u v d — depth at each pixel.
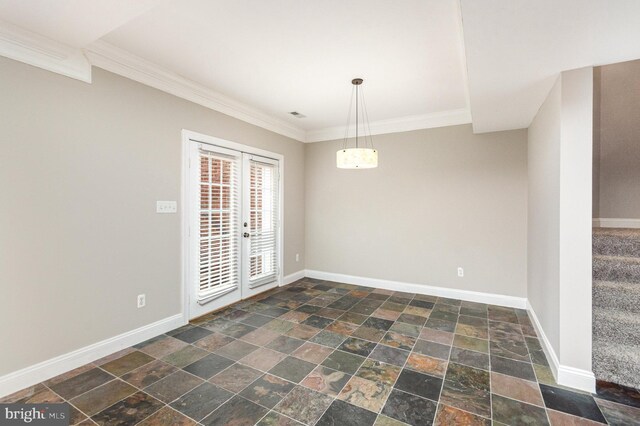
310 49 2.47
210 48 2.46
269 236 4.39
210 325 3.13
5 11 1.76
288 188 4.80
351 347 2.65
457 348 2.63
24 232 2.06
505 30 1.67
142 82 2.76
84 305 2.38
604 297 2.10
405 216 4.37
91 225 2.42
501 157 3.78
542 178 2.77
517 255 3.69
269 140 4.37
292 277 4.91
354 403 1.90
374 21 2.08
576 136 2.08
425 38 2.29
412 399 1.94
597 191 3.14
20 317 2.04
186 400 1.92
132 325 2.70
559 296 2.13
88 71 2.38
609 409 1.84
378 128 4.52
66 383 2.11
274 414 1.80
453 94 3.40
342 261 4.89
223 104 3.53
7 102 1.98
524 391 2.02
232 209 3.72
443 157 4.11
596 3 1.43
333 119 4.40
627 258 2.12
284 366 2.33
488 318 3.33
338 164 3.05
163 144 2.95
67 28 1.94
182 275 3.13
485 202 3.87
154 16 2.04
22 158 2.05
